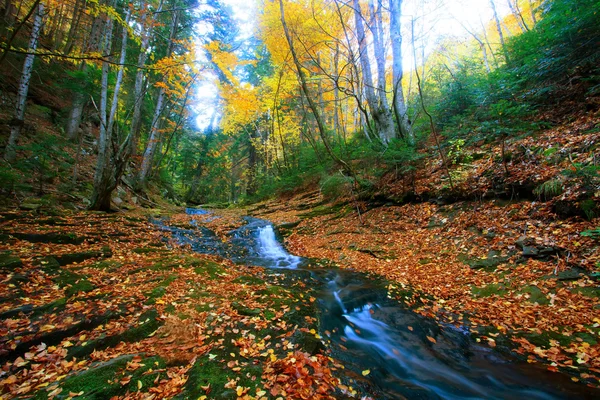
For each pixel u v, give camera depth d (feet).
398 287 19.66
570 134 22.26
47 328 11.23
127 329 11.81
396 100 36.40
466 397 10.16
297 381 9.40
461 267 20.20
